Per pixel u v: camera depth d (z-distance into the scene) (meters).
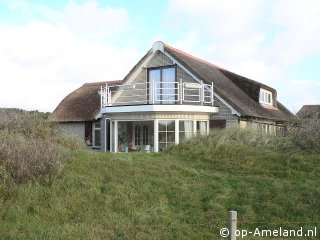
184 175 12.06
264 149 14.39
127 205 9.66
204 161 13.83
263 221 9.13
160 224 8.76
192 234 8.33
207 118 20.86
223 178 11.73
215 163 13.48
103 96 22.98
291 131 15.32
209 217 9.24
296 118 19.30
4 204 9.05
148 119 20.03
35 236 7.54
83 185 10.52
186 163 13.51
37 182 10.15
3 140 11.33
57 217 8.89
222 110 20.61
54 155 11.24
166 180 11.45
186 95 20.59
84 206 9.50
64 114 28.30
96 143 26.36
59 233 7.79
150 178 11.45
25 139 12.59
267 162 13.10
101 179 11.18
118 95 23.45
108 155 13.95
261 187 10.92
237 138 15.51
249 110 21.23
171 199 10.22
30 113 17.06
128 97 23.75
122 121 22.08
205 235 8.34
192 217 9.21
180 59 21.97
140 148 22.83
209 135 15.81
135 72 23.55
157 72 23.23
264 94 27.28
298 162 12.84
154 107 19.42
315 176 11.80
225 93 21.17
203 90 20.62
